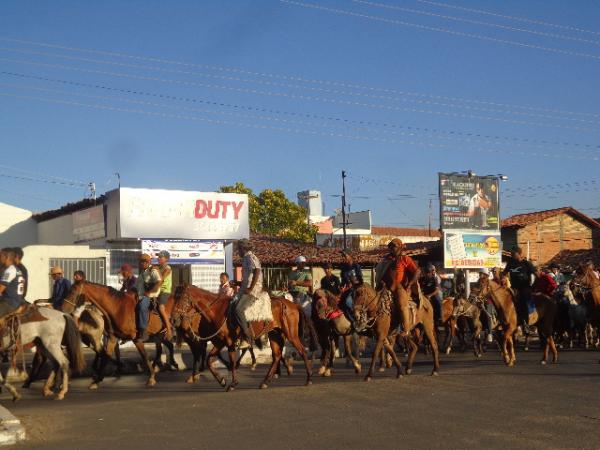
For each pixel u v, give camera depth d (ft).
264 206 200.64
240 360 58.54
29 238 103.86
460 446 28.43
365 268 115.44
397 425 32.71
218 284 82.48
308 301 62.80
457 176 106.22
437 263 121.90
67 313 45.47
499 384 45.57
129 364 58.39
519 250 59.72
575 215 149.38
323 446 28.84
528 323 58.23
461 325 73.97
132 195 76.95
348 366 60.95
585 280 64.23
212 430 32.45
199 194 81.25
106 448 29.30
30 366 55.93
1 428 31.53
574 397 39.83
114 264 77.46
